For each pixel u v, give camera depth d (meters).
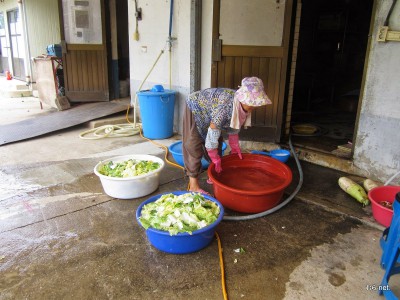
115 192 2.79
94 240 2.27
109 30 6.04
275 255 2.14
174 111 4.82
